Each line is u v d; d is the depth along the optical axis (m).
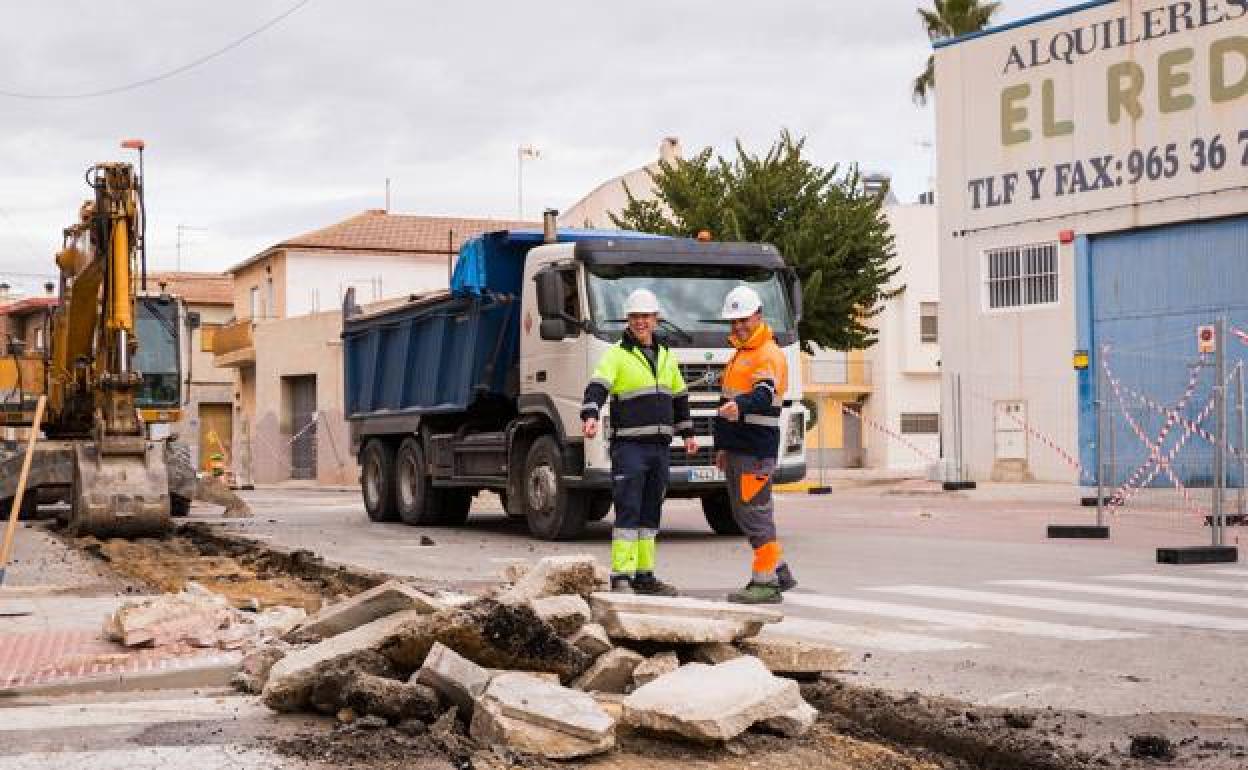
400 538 17.44
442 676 6.14
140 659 8.00
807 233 33.09
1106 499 22.30
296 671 6.43
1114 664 7.91
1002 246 30.28
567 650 6.70
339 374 45.38
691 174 34.94
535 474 16.61
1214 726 6.32
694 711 5.84
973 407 30.81
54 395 21.64
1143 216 27.70
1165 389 27.20
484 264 17.23
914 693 6.88
